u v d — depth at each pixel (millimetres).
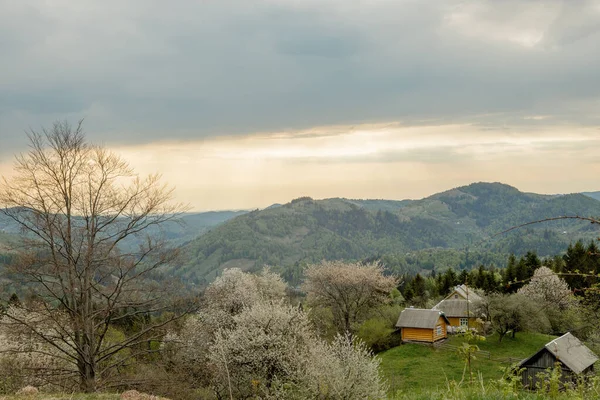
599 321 20328
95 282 21828
